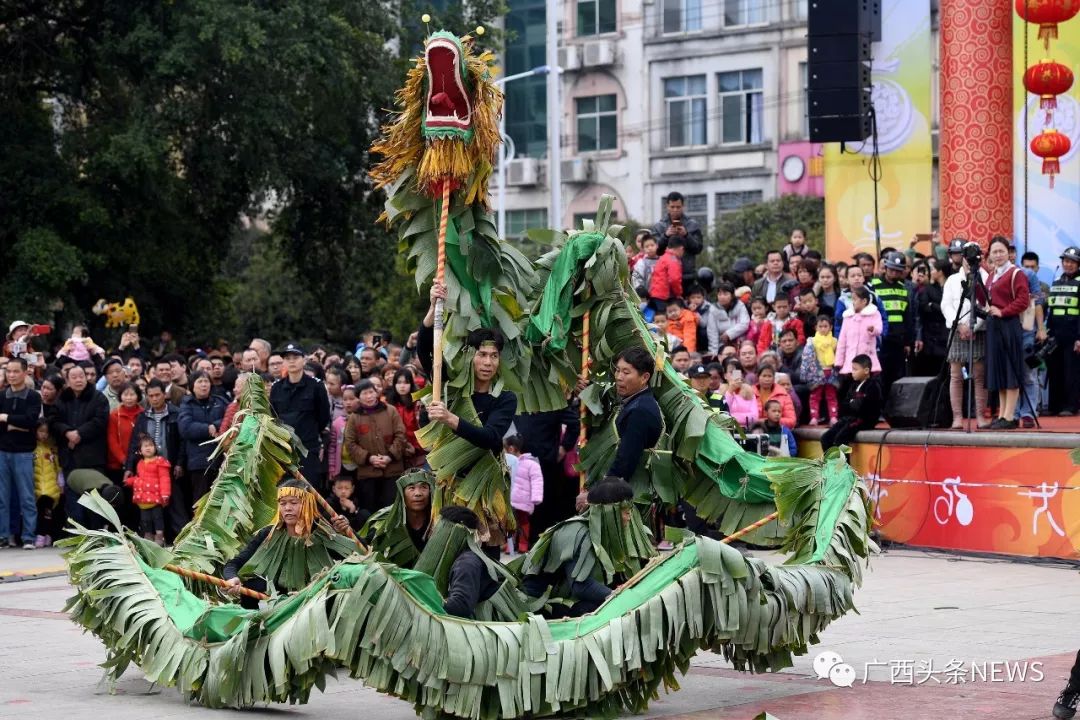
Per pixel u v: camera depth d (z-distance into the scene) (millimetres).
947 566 13219
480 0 31766
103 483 15328
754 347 15531
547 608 7871
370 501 14062
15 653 9680
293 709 7891
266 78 26719
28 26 27547
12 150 26688
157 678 7984
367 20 29094
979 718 7137
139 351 19859
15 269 26172
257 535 9016
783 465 8844
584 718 7207
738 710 7508
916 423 14633
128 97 27812
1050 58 17797
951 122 18719
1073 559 13023
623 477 8102
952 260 15539
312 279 32594
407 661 6949
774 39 42938
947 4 18734
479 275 8414
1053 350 15578
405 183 8383
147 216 28031
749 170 43438
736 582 7469
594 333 8867
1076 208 18359
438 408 7875
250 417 10180
